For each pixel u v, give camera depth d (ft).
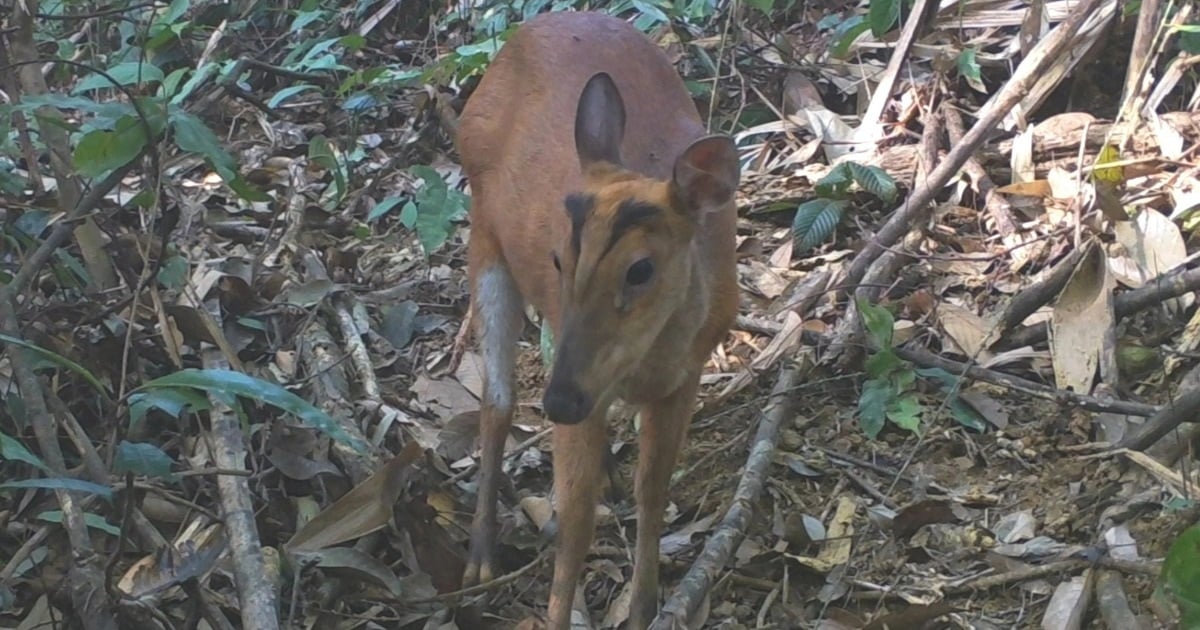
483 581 7.29
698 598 6.97
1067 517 7.29
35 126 8.82
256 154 10.20
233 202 9.59
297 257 9.00
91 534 7.26
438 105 9.87
